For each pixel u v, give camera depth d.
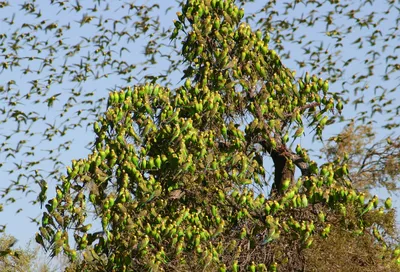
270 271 86.31
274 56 97.00
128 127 92.19
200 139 90.88
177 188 90.88
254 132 93.88
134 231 88.19
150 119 92.31
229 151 92.25
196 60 97.38
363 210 87.69
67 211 88.88
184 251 87.56
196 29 96.25
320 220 86.31
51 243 87.81
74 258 87.88
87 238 89.44
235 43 97.38
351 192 87.38
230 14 97.75
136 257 87.25
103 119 93.31
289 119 96.00
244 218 89.81
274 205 87.12
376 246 88.88
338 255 86.75
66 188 88.69
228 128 94.06
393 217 90.19
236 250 88.25
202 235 86.88
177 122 92.31
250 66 96.12
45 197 89.50
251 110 94.56
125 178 89.12
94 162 89.50
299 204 87.25
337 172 89.69
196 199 90.19
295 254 87.62
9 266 118.19
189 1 98.06
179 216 87.00
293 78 97.31
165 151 92.44
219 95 94.06
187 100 94.25
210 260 84.94
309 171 92.06
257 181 91.50
